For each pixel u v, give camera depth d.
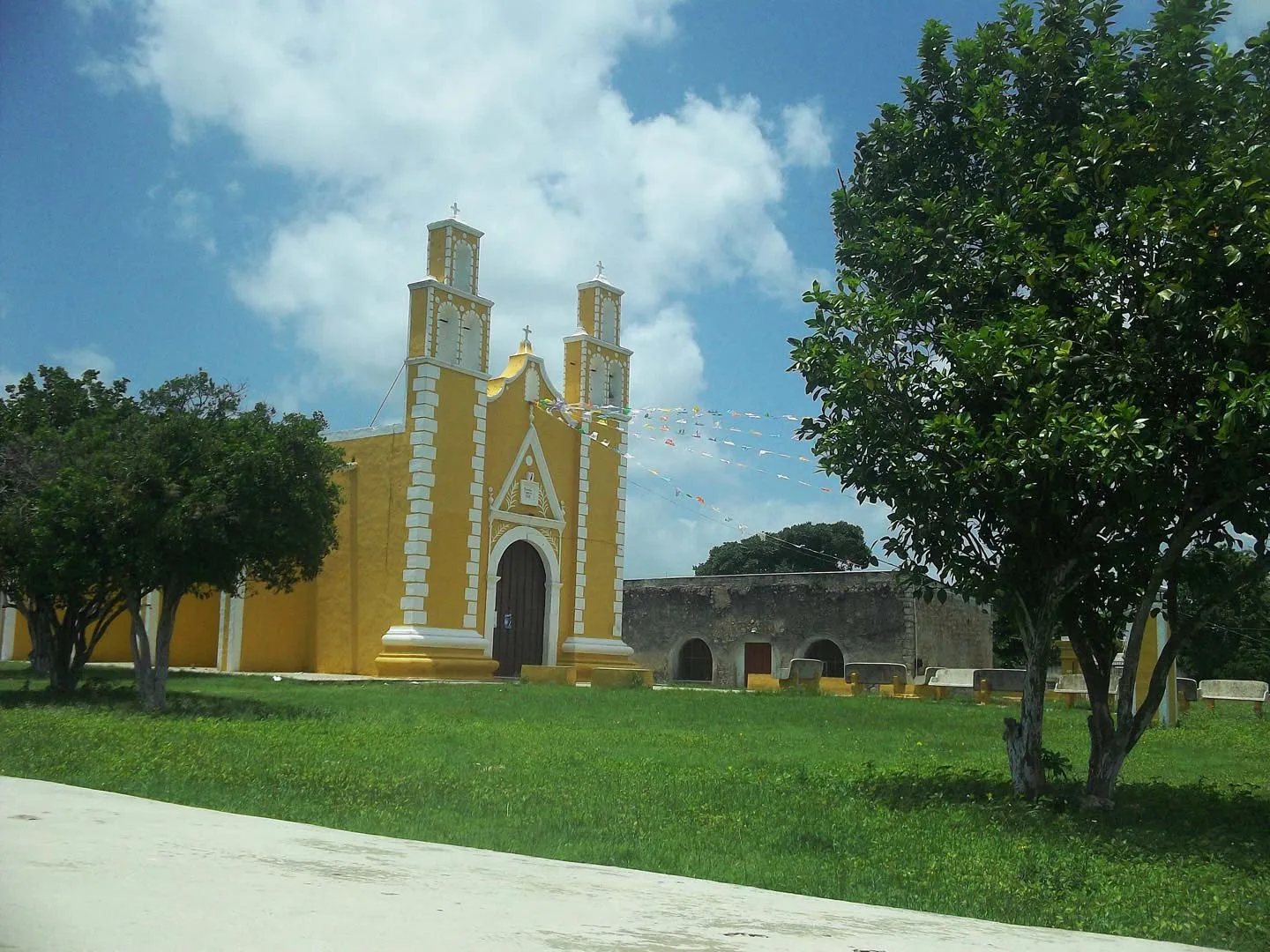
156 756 9.48
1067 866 6.51
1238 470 7.90
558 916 4.10
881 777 9.91
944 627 35.88
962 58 9.96
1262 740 15.72
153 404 21.78
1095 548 8.94
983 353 8.21
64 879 4.21
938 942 4.15
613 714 17.23
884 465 9.12
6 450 17.59
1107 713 9.02
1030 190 8.92
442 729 13.52
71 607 18.67
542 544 31.84
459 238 30.23
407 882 4.57
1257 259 7.66
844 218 10.44
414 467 28.48
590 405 33.69
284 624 30.56
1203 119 8.62
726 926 4.15
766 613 37.38
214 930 3.55
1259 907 5.74
